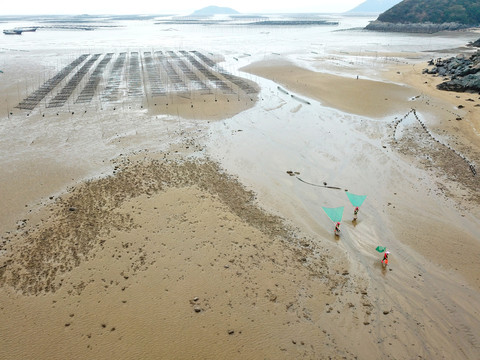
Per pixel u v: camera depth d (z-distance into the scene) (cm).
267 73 7725
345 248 2438
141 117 4750
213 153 3766
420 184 3200
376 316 1912
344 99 5669
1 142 3931
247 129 4422
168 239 2331
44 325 1748
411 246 2459
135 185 3052
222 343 1672
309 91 6150
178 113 4906
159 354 1609
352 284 2123
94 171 3334
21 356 1606
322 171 3456
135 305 1848
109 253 2206
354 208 2891
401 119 4769
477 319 1920
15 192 2994
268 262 2206
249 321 1792
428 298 2047
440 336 1822
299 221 2714
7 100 5447
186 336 1695
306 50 11594
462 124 4509
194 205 2733
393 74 7662
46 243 2331
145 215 2584
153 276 2031
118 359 1587
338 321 1862
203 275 2048
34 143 3919
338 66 8625
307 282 2094
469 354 1736
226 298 1911
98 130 4294
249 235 2441
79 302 1869
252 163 3588
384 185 3206
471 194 3020
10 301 1888
